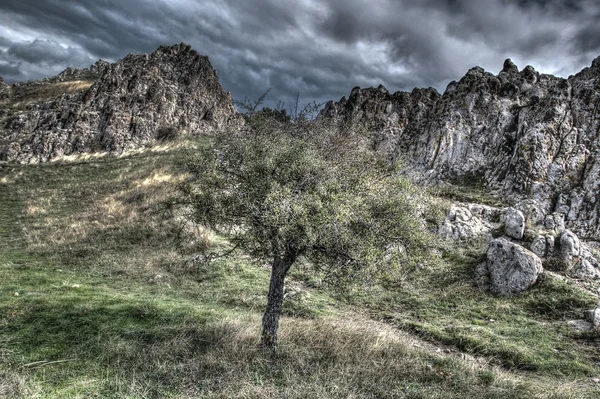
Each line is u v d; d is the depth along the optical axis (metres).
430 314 16.66
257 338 11.49
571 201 33.28
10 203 38.47
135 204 34.38
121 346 11.05
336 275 10.05
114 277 20.08
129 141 59.59
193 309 14.74
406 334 14.30
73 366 9.97
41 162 53.69
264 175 10.40
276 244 9.49
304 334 11.91
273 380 9.34
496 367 11.48
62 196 40.53
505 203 35.62
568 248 21.03
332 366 10.17
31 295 15.58
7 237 28.30
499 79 51.62
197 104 75.81
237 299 17.12
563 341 13.71
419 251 10.44
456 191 38.88
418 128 54.19
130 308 14.14
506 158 40.84
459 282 19.73
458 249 23.19
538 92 47.84
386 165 12.02
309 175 10.01
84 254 23.73
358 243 9.41
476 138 45.47
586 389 9.93
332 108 66.88
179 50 84.50
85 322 12.77
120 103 64.88
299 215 8.98
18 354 10.52
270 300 10.98
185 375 9.53
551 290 17.64
